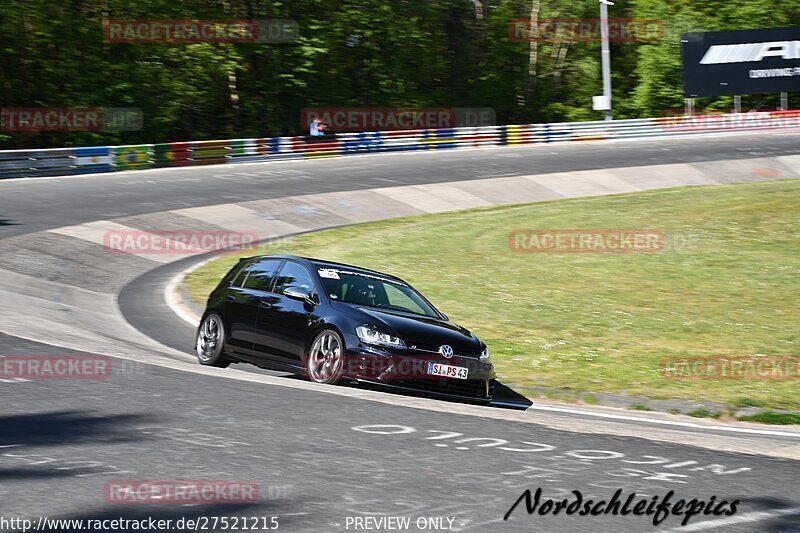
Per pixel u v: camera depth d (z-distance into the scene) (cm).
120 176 8606
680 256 5216
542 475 1460
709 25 16212
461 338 2519
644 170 9712
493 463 1523
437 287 4462
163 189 7756
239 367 3005
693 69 13300
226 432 1652
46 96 12312
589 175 9419
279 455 1509
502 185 8794
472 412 1981
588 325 3672
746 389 2794
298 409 1878
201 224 6475
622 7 17425
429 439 1670
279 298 2667
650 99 16288
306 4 14512
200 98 13575
